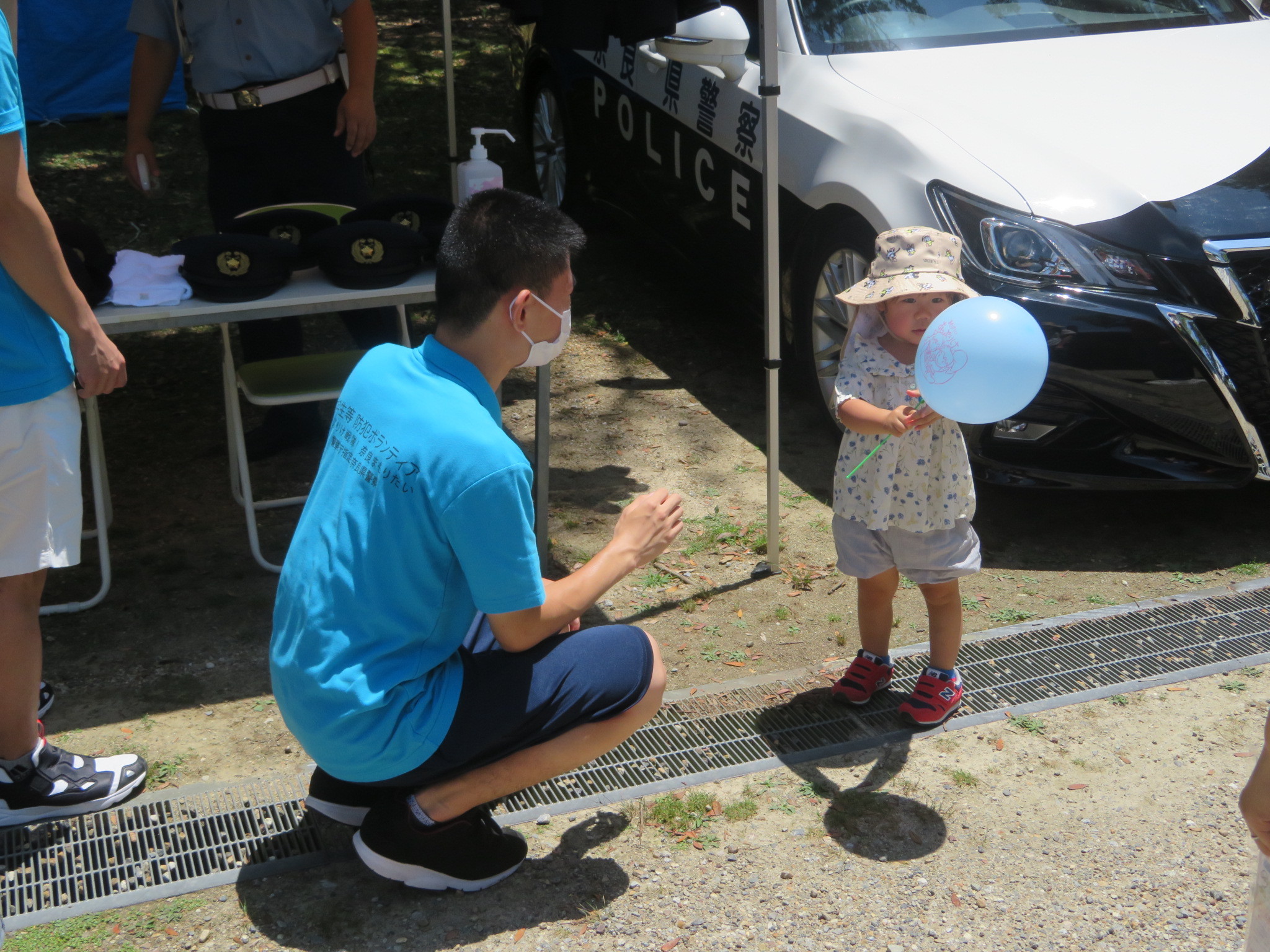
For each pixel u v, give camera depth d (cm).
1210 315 343
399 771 212
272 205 418
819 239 432
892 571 284
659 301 592
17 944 223
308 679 208
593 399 492
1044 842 249
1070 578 360
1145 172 363
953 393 223
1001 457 366
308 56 403
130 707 298
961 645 317
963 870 242
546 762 222
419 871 227
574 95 620
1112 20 465
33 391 235
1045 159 369
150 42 402
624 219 593
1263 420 351
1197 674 308
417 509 200
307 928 227
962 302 228
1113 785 267
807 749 282
